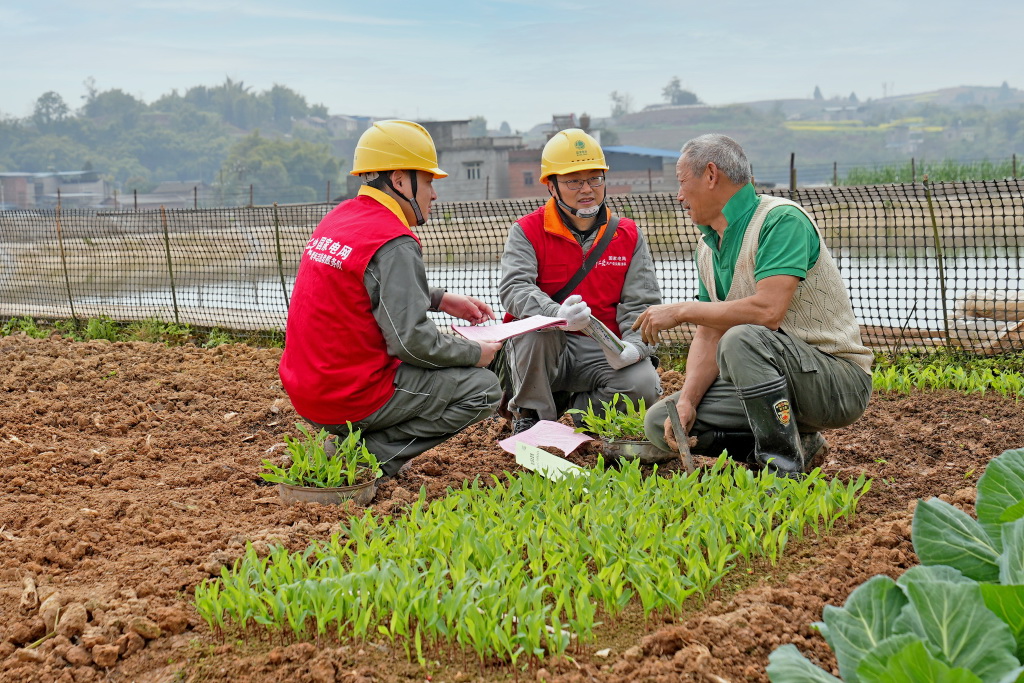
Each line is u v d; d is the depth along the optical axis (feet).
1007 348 23.76
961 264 46.19
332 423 14.46
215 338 30.83
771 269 13.39
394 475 15.29
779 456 13.78
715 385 14.80
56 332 34.12
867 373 14.30
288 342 14.42
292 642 9.84
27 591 10.84
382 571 9.80
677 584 9.99
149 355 26.53
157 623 10.18
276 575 10.39
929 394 20.01
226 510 13.80
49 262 44.09
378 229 13.78
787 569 11.12
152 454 16.83
